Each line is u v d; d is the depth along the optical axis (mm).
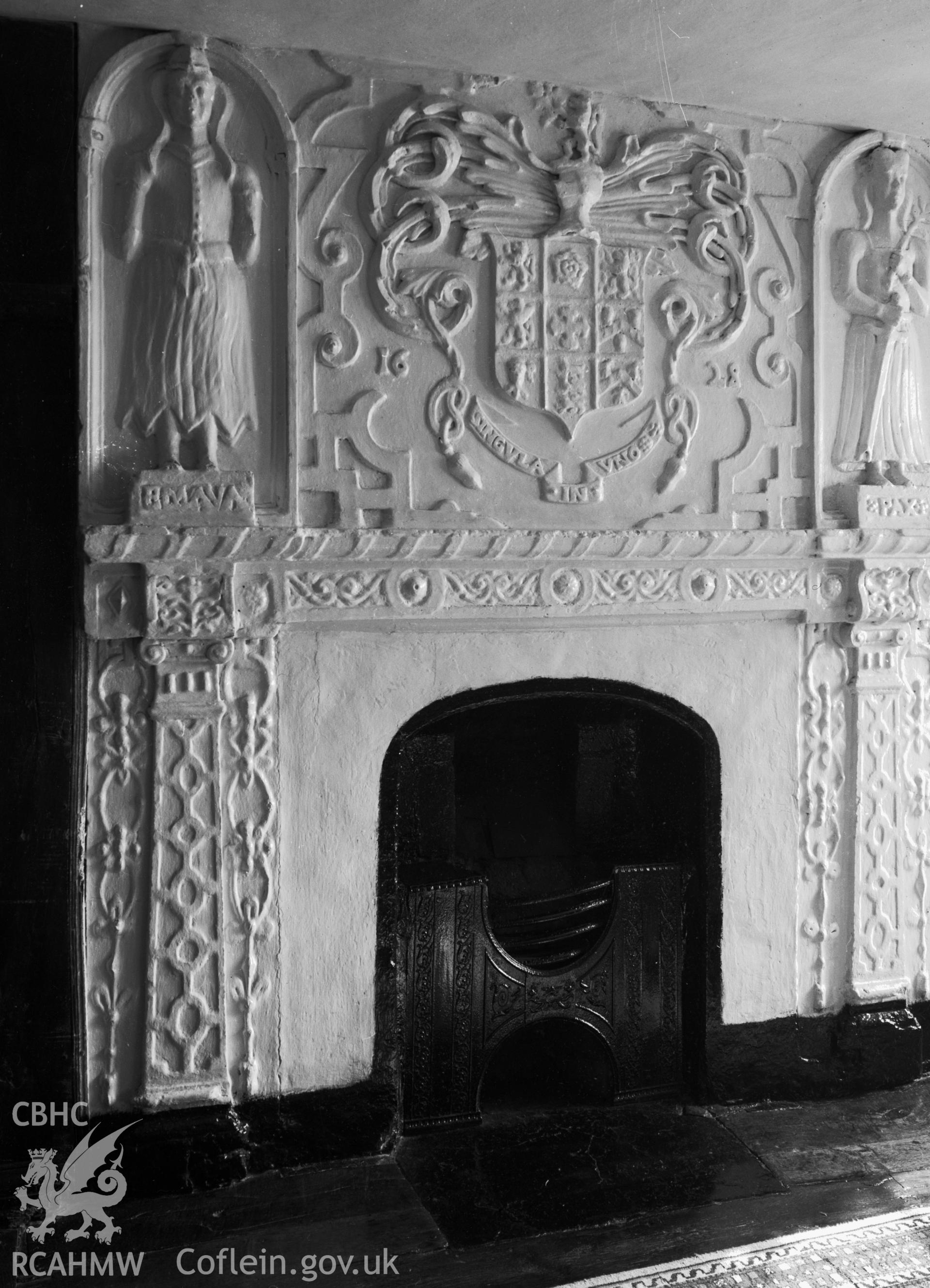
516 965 3479
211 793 3105
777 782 3664
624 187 3357
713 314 3484
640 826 3844
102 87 2904
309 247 3109
